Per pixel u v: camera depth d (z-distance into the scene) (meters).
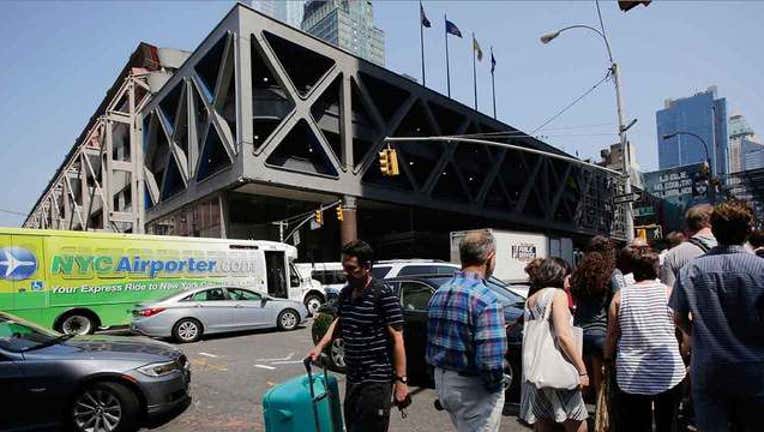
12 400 5.54
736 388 2.83
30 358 5.76
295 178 34.91
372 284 3.71
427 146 47.62
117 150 57.97
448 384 3.22
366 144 42.84
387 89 43.94
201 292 14.16
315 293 21.66
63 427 5.73
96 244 15.01
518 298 7.99
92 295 14.72
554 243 25.97
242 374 9.04
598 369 4.69
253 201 39.16
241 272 18.20
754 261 2.93
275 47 36.47
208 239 17.56
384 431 3.53
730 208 3.08
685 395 4.84
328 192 37.28
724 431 2.90
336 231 47.06
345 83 39.34
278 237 40.94
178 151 41.75
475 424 3.13
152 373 6.12
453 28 38.50
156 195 47.66
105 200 49.19
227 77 34.78
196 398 7.40
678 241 6.64
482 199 52.91
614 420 4.08
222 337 14.36
